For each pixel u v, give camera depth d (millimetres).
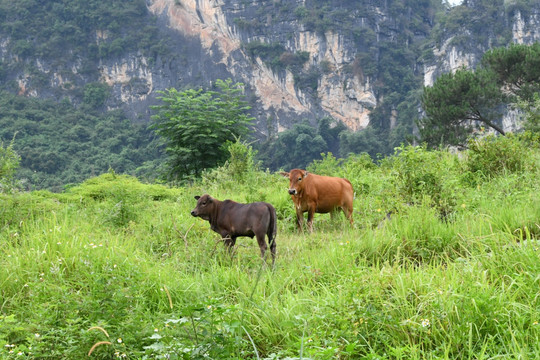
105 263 6828
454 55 137750
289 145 134125
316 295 6105
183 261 8164
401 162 10367
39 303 5637
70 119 149750
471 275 5613
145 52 162875
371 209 11039
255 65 156875
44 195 15852
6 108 146750
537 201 8508
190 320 4539
